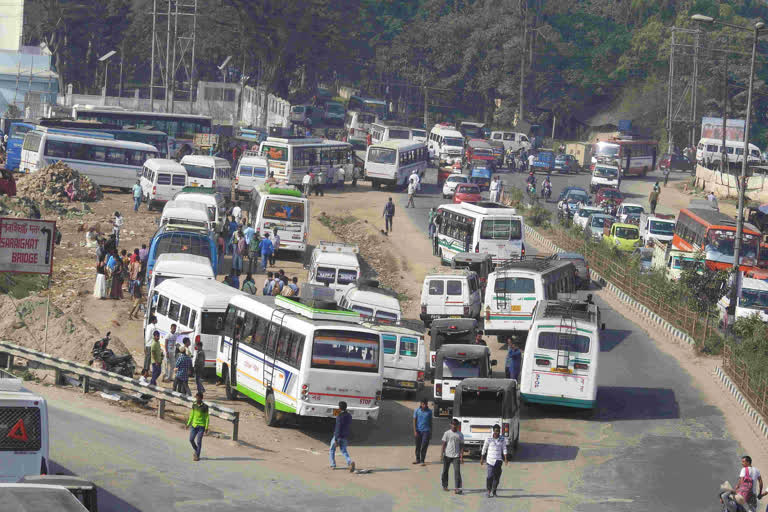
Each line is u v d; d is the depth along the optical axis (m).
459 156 167.62
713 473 46.00
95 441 41.62
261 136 169.12
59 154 125.44
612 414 56.38
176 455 41.62
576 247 102.50
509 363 58.41
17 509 21.55
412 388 58.31
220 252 91.56
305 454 46.06
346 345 48.84
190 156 121.31
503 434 46.41
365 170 140.62
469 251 89.06
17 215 100.75
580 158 188.50
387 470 44.28
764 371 58.16
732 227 92.56
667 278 85.31
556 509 39.31
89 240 96.25
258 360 52.53
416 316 79.75
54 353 58.41
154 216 113.69
